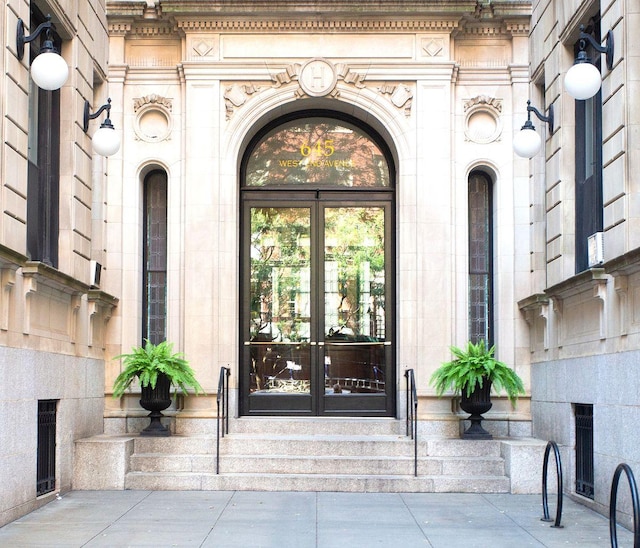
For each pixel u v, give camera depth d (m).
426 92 14.66
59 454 11.84
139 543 8.99
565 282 11.66
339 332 15.38
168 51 15.03
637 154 10.05
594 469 11.02
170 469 12.69
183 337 14.35
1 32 9.91
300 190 15.48
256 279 15.41
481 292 15.23
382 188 15.46
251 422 14.05
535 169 14.35
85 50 13.33
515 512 10.88
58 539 9.14
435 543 9.10
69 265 12.47
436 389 13.71
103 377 14.18
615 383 10.27
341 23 14.64
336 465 12.66
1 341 9.69
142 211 15.05
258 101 14.67
